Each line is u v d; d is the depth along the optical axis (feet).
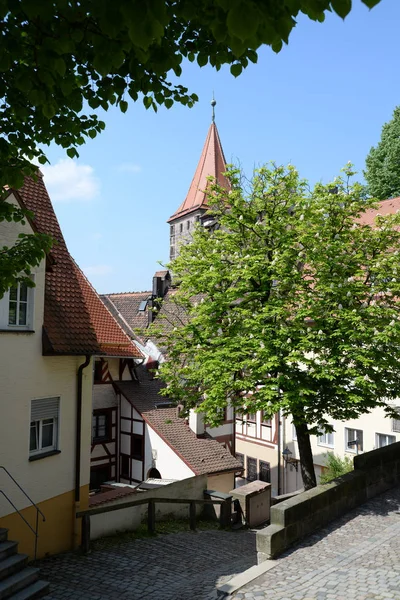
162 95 22.86
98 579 34.78
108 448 84.64
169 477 77.46
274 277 49.01
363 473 39.70
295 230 51.49
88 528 42.22
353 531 33.37
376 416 80.02
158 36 11.09
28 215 26.81
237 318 51.83
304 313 46.55
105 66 15.15
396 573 26.07
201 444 80.18
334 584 25.12
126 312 127.13
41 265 43.98
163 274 130.82
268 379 47.70
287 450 92.07
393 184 112.78
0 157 22.45
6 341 40.65
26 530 41.32
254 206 55.16
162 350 95.30
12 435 40.83
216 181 57.93
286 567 27.96
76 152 25.99
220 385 48.60
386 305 51.44
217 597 25.43
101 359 84.84
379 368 46.57
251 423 105.19
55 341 44.60
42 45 15.76
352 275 50.24
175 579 34.81
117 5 11.09
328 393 48.14
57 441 45.55
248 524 57.62
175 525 55.21
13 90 20.80
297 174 54.54
